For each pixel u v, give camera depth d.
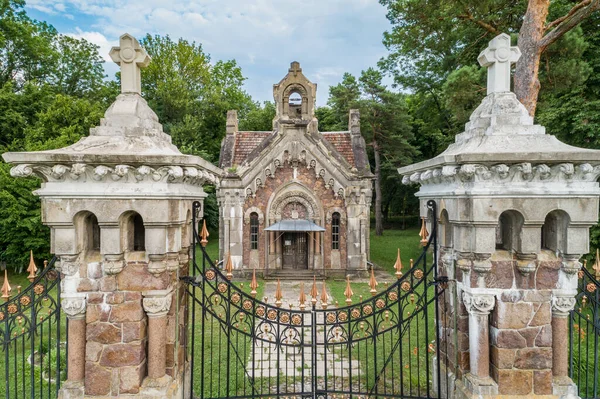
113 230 4.16
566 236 4.18
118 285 4.26
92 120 22.30
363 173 18.17
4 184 15.03
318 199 18.28
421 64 24.33
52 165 3.95
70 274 4.21
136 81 4.64
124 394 4.19
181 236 4.55
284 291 15.23
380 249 25.28
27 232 15.16
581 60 11.67
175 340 4.64
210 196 28.33
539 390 4.21
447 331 4.97
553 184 4.08
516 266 4.28
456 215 4.25
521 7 12.50
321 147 18.09
